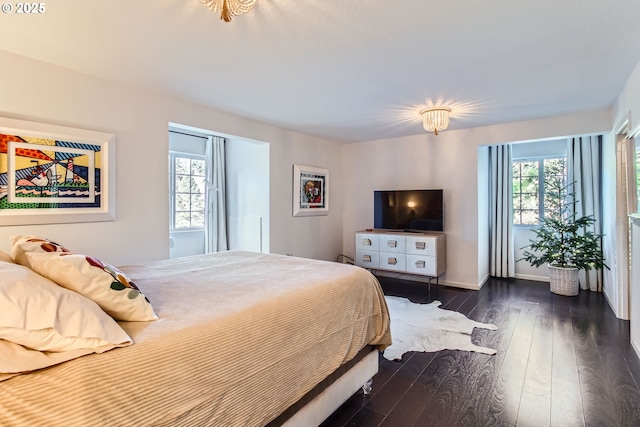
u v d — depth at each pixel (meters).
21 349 0.83
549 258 4.14
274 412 1.32
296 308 1.48
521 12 1.70
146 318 1.17
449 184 4.50
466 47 2.08
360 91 2.88
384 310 2.08
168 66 2.37
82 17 1.74
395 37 1.96
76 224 2.49
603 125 3.44
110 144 2.64
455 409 1.82
